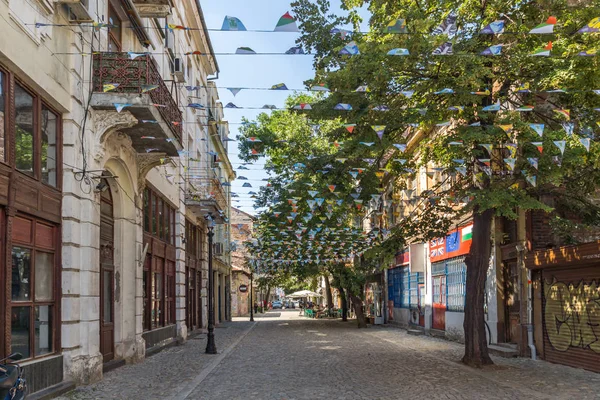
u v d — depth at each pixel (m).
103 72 12.71
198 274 31.14
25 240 9.91
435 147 15.51
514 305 17.44
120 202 15.66
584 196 15.80
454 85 12.30
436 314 25.44
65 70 11.41
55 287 11.09
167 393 11.16
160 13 16.23
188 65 26.14
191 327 28.36
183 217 24.33
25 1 9.58
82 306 11.95
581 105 13.00
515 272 17.39
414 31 11.97
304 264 35.41
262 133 25.78
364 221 39.28
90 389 11.42
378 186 15.85
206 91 31.64
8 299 9.01
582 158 12.52
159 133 14.59
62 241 11.39
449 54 11.59
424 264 26.94
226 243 44.84
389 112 13.10
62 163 11.47
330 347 20.48
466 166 13.78
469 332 14.50
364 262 33.94
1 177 8.94
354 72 12.37
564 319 14.33
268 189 26.16
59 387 10.66
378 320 36.72
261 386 11.90
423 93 13.35
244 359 17.14
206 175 30.77
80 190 11.95
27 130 10.08
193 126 27.20
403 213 27.94
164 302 21.20
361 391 10.95
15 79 9.62
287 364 15.59
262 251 32.34
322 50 14.41
